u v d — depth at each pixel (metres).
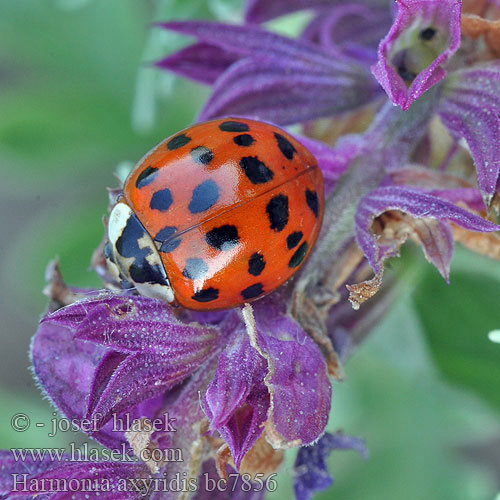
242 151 0.08
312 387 0.08
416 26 0.08
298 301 0.08
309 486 0.08
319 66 0.08
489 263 0.09
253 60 0.08
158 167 0.08
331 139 0.09
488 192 0.08
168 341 0.08
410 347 0.11
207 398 0.07
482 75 0.08
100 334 0.07
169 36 0.10
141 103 0.10
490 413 0.11
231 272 0.08
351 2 0.09
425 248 0.08
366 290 0.08
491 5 0.08
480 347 0.09
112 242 0.08
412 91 0.08
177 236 0.08
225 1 0.10
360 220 0.08
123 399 0.08
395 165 0.08
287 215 0.08
